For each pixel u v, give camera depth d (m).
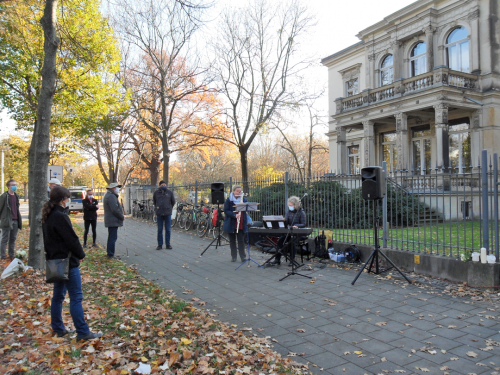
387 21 19.39
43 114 6.93
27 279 6.23
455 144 17.58
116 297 5.57
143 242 11.83
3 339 3.82
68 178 59.47
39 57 11.76
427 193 8.34
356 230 8.09
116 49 15.63
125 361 3.39
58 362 3.32
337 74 24.11
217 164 45.06
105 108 16.88
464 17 16.69
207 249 10.29
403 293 5.74
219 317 4.83
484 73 16.16
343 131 20.64
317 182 9.14
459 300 5.32
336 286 6.24
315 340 4.07
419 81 16.25
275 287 6.26
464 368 3.39
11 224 8.24
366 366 3.47
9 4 7.77
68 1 9.21
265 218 7.45
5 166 47.72
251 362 3.46
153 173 31.19
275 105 20.28
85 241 10.86
